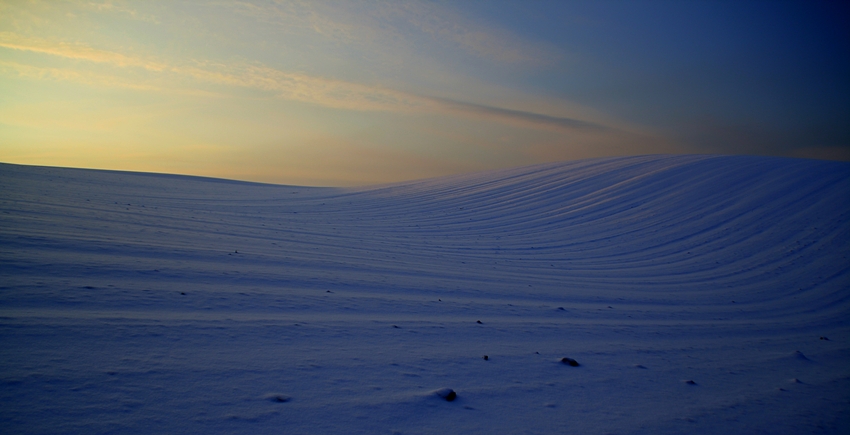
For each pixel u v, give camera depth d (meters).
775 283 16.25
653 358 5.62
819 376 5.45
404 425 2.76
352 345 4.50
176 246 9.98
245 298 6.06
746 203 25.47
